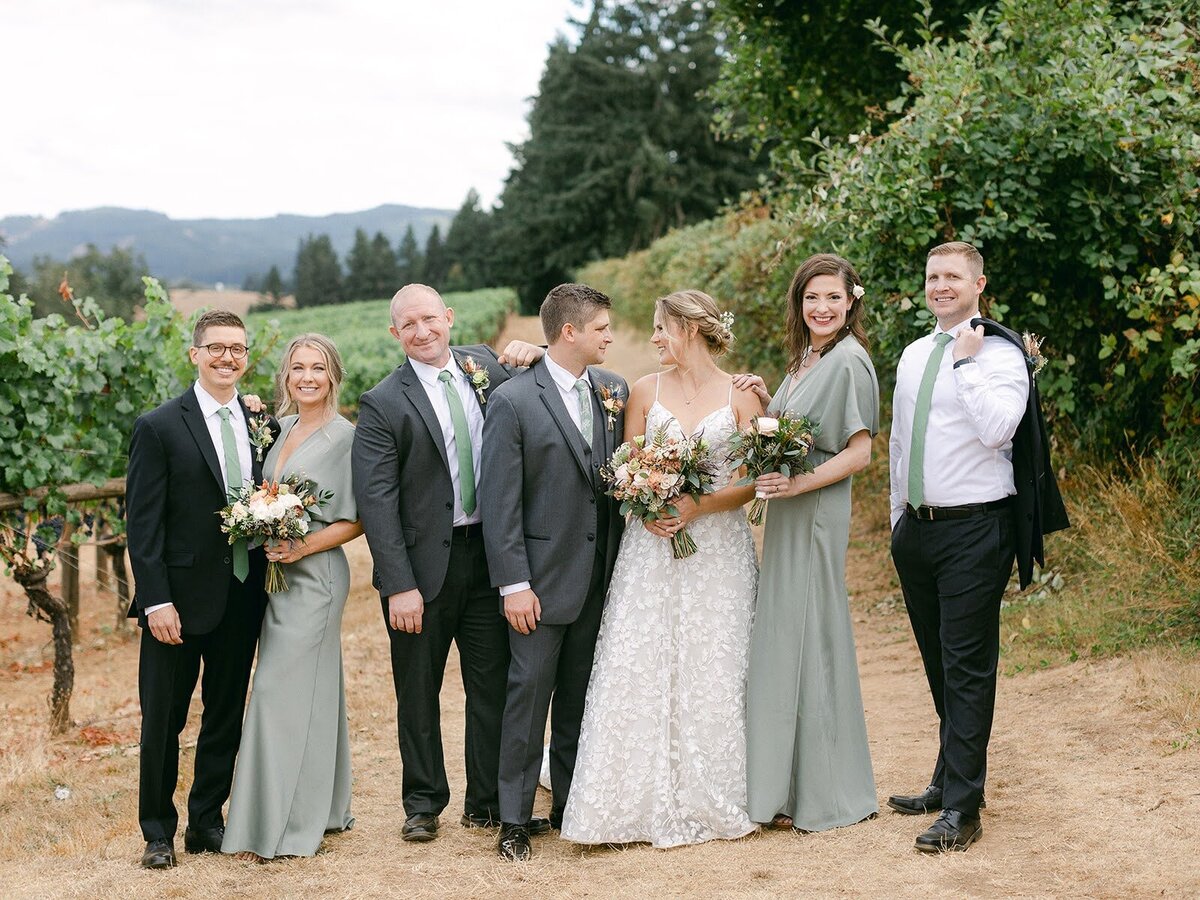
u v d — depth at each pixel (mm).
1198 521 5434
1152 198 6008
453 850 3857
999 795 3850
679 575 3914
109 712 6648
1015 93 6223
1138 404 6445
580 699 4043
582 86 47719
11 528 6426
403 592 3867
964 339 3492
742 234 12289
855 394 3852
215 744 4008
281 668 3865
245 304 183500
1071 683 4816
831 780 3826
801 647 3861
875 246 6543
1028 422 3482
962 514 3537
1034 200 6102
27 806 4809
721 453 3922
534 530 3879
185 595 3795
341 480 4008
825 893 3160
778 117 10766
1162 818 3398
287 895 3432
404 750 4059
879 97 9938
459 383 4055
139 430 3809
